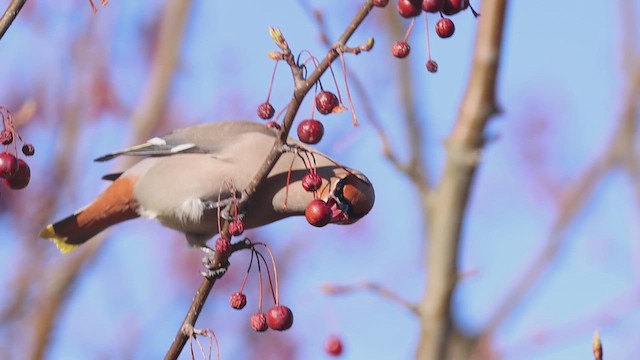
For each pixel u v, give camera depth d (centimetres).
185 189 1123
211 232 1170
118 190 1164
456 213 1088
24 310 1598
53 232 1190
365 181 1100
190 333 928
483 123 1052
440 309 1093
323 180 1086
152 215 1169
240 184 1105
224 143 1131
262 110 903
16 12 874
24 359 1571
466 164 1066
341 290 1143
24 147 904
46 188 1659
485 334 1370
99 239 1647
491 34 1023
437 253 1095
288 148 898
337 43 822
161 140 1162
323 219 914
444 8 844
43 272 1617
